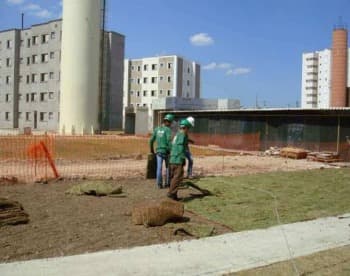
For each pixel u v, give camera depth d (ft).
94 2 185.26
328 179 54.34
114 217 29.91
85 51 184.14
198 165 70.90
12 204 28.12
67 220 28.68
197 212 32.71
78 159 75.77
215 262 21.95
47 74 249.14
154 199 36.50
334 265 21.88
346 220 32.01
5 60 270.05
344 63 243.40
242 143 118.42
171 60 354.33
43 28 250.57
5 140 102.42
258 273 20.43
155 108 225.76
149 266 21.03
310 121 97.96
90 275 19.56
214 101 250.16
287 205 36.78
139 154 86.12
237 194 40.55
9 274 19.39
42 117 251.80
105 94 254.47
